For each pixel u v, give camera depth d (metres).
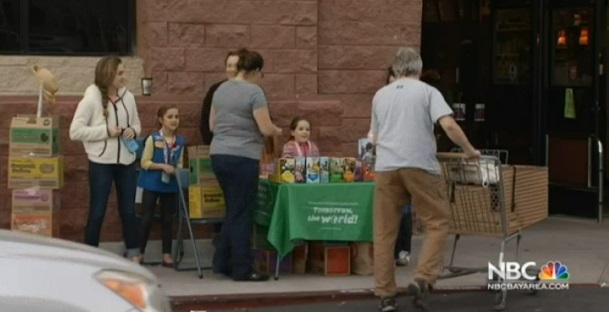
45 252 6.45
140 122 12.71
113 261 6.70
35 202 11.60
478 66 17.02
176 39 13.26
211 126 11.59
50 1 13.30
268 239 11.52
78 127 11.41
